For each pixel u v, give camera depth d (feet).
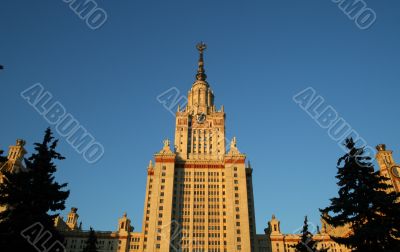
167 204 504.84
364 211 136.15
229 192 517.55
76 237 488.02
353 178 143.74
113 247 485.15
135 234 502.38
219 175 546.67
